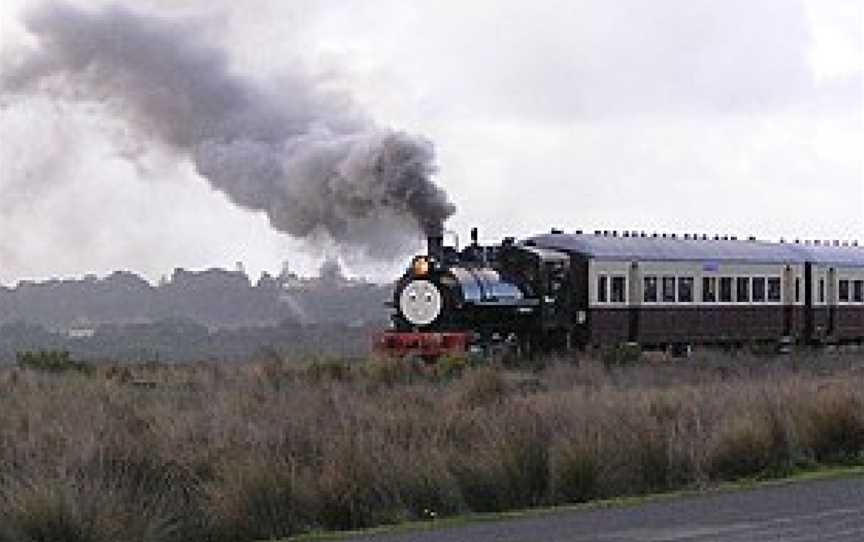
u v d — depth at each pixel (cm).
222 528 2727
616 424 3691
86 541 2506
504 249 8125
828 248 10106
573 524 2700
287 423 3550
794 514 2783
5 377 5984
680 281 8575
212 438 3331
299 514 2838
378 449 3184
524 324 7956
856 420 4069
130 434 3331
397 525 2822
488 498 3077
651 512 2875
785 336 9388
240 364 7550
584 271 8044
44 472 2777
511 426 3578
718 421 4022
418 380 6312
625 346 7700
